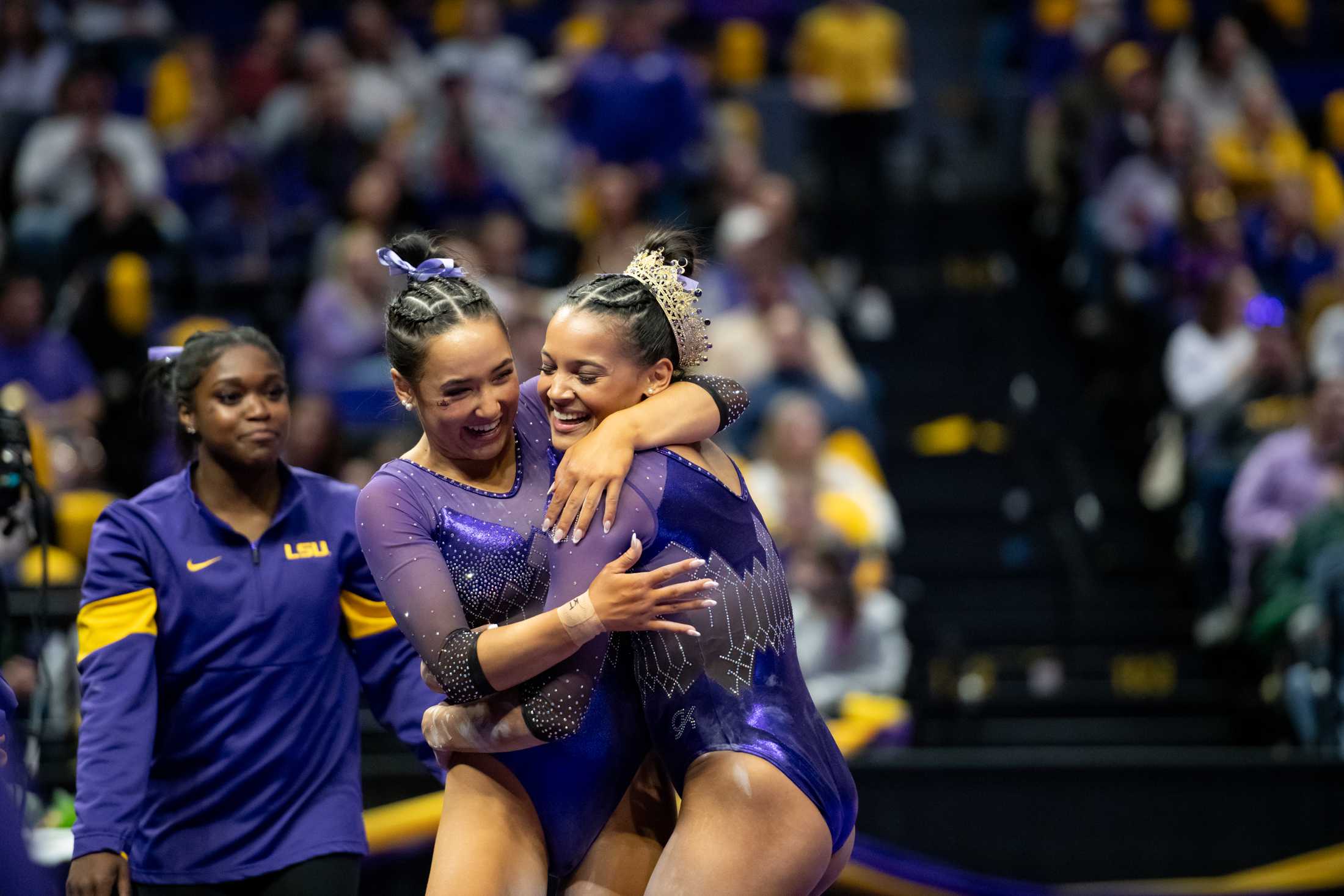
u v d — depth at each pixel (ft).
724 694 17.38
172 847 20.54
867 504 46.44
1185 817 33.65
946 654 47.29
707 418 17.92
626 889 18.13
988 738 47.37
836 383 52.21
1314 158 72.59
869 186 73.77
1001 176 82.07
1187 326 54.80
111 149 59.62
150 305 54.49
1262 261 63.10
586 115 63.00
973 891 33.53
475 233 55.36
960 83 88.43
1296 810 33.53
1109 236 63.93
